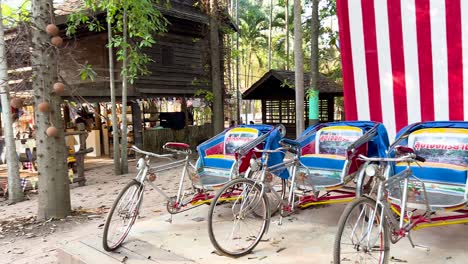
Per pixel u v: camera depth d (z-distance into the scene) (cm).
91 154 1481
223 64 1484
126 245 399
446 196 351
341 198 432
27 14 623
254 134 471
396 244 378
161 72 1427
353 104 638
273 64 3238
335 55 2166
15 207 765
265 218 388
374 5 595
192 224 457
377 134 435
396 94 591
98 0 920
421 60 564
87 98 1208
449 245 373
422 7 554
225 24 1387
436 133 391
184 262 353
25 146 944
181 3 1449
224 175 454
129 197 404
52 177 609
